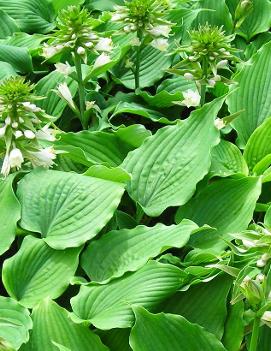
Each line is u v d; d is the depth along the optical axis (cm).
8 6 211
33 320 128
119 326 124
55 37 169
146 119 184
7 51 190
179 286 133
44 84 182
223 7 206
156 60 195
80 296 131
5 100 140
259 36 211
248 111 176
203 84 164
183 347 125
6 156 140
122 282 133
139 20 172
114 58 189
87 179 146
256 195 148
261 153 167
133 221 153
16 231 144
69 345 126
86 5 221
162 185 152
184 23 202
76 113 169
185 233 136
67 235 139
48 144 161
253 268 118
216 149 166
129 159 156
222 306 131
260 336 130
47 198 144
